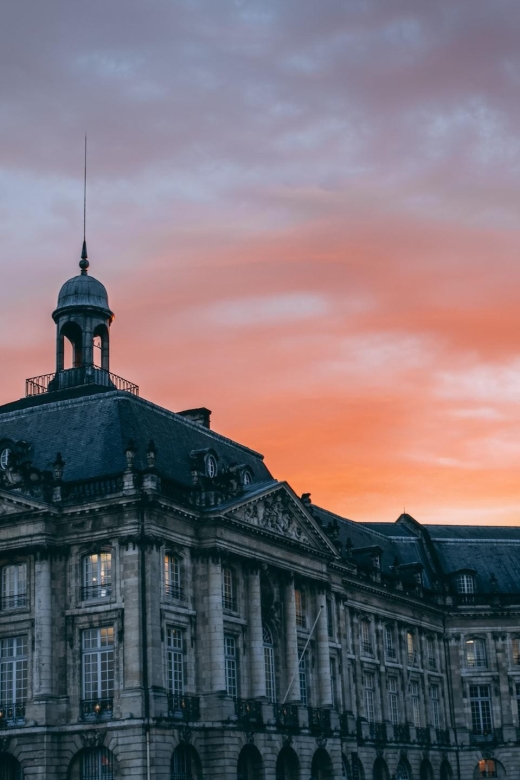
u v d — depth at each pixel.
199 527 67.75
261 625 70.31
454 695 100.69
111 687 61.97
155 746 60.25
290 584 74.56
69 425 70.38
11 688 63.41
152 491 63.44
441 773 95.94
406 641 95.56
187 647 65.31
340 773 75.62
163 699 61.72
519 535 112.88
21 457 68.94
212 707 65.00
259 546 71.94
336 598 83.62
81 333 81.38
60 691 62.72
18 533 64.69
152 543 63.28
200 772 64.19
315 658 77.25
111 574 63.38
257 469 81.12
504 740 99.56
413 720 93.81
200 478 69.31
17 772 62.25
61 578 64.31
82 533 64.38
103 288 83.12
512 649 102.69
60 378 80.12
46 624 63.03
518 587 105.69
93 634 63.16
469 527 111.81
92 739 61.12
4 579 65.38
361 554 93.44
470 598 103.12
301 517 77.19
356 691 85.88
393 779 87.69
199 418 82.94
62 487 65.25
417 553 105.50
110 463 66.94
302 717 72.62
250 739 66.62
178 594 65.62
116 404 69.88
